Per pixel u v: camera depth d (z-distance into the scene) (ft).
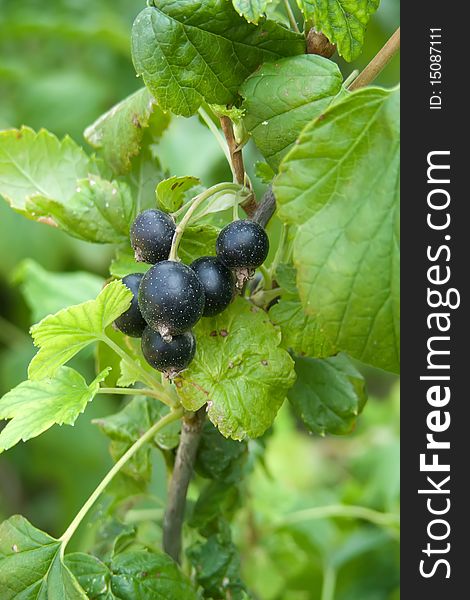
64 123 1.89
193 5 0.83
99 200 0.96
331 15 0.84
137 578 0.88
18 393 0.88
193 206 0.83
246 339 0.86
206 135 1.67
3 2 1.98
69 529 0.87
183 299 0.78
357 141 0.79
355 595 1.41
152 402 1.00
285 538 1.33
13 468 1.96
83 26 1.85
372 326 0.78
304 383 0.97
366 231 0.78
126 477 1.02
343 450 1.76
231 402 0.84
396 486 1.44
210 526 0.99
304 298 0.78
